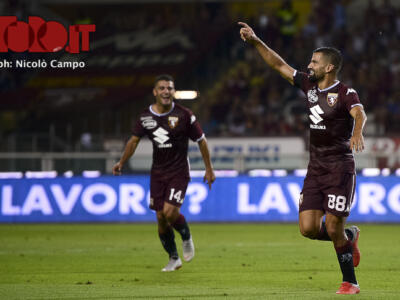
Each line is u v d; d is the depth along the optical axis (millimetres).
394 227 47969
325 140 18641
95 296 18859
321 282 22109
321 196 18953
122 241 38438
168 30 82000
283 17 76312
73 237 41125
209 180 25172
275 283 21859
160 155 24516
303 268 26156
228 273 24656
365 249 33656
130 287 20875
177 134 24266
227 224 51000
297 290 20125
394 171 50719
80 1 83500
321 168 18734
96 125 72750
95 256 30812
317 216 18953
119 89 75188
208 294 19234
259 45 19875
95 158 52719
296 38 75688
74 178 52094
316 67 18422
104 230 46188
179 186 24422
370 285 21438
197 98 73938
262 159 51969
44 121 72812
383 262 28203
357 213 50719
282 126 66938
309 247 34844
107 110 73312
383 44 74188
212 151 59281
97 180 52188
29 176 52656
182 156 24625
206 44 79125
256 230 45812
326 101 18406
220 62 77625
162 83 24000
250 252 32406
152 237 40969
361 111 17625
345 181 18500
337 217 18500
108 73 77250
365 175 50812
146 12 83875
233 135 59094
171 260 25500
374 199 50594
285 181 51375
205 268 26203
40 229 47125
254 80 73250
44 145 60031
